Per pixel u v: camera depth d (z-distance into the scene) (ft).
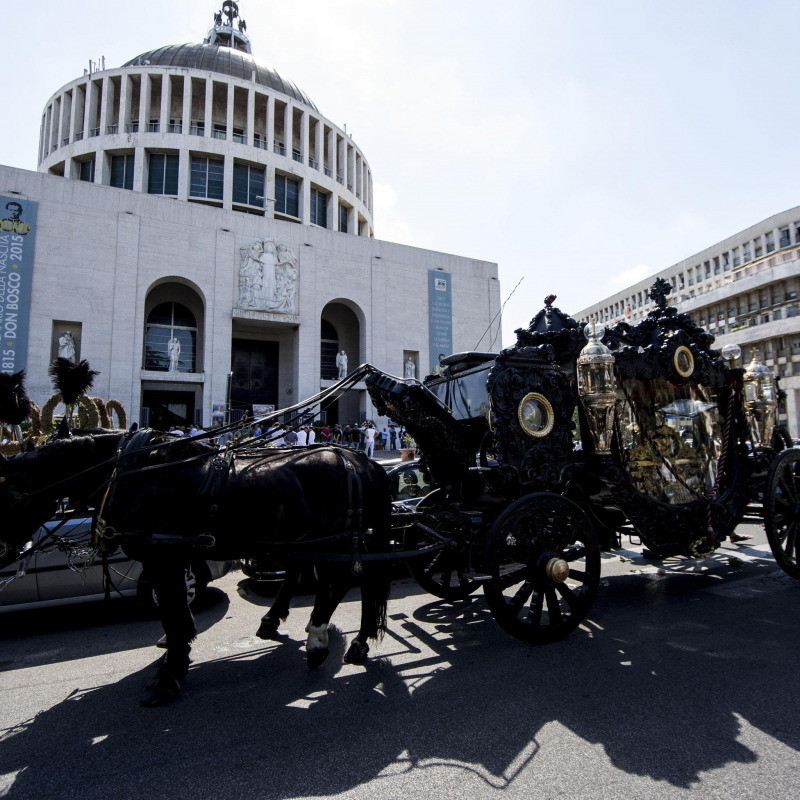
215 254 96.12
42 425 31.19
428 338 114.42
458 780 8.95
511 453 15.42
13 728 11.05
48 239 84.33
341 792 8.71
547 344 17.35
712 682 12.43
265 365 110.52
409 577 23.99
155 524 12.32
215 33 159.94
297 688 12.67
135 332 89.10
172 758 9.80
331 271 106.63
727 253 178.19
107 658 15.10
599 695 11.91
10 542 12.34
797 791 8.52
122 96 116.78
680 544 17.80
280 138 131.03
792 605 17.99
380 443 90.33
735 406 21.25
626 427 18.98
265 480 13.25
